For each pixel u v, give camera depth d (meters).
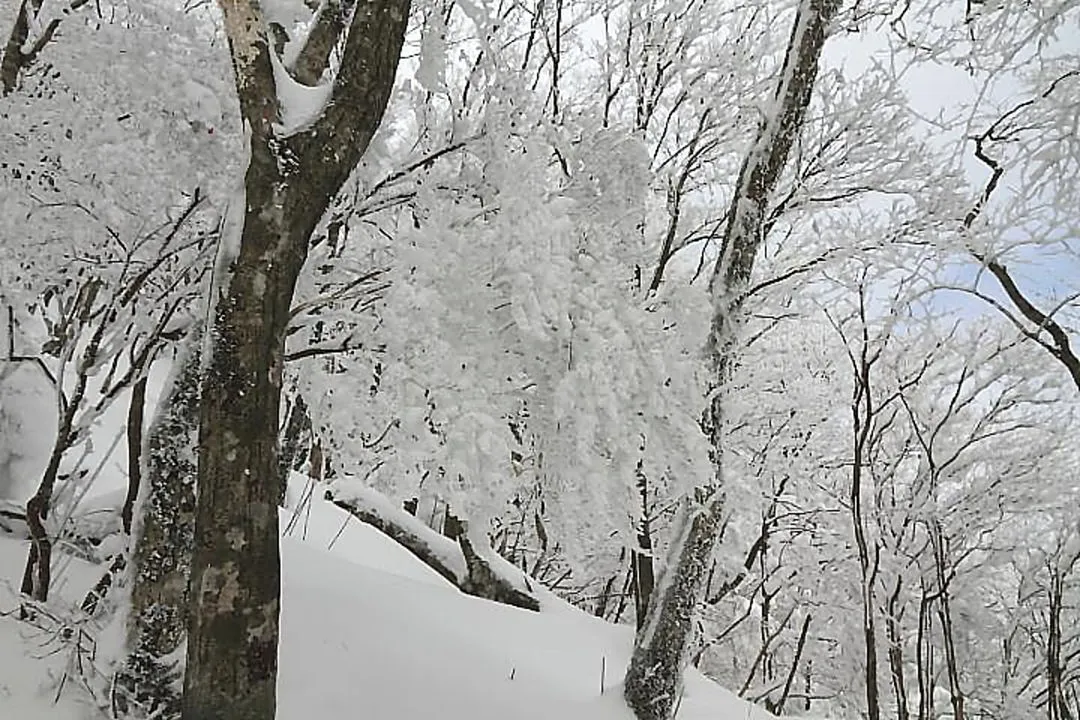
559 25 9.77
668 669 5.93
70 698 4.00
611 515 4.96
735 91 9.61
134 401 4.94
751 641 18.23
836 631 15.52
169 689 4.19
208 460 3.34
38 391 6.16
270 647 3.34
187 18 4.72
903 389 9.57
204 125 4.47
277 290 3.43
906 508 9.94
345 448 4.53
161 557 4.27
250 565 3.30
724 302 6.24
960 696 7.21
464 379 4.19
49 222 4.34
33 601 4.23
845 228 8.81
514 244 4.20
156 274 4.66
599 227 4.89
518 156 4.46
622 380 4.31
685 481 4.80
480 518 4.47
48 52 4.45
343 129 3.55
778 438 13.53
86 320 4.78
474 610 7.06
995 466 11.40
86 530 5.44
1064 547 7.99
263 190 3.44
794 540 15.45
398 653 5.09
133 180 4.25
